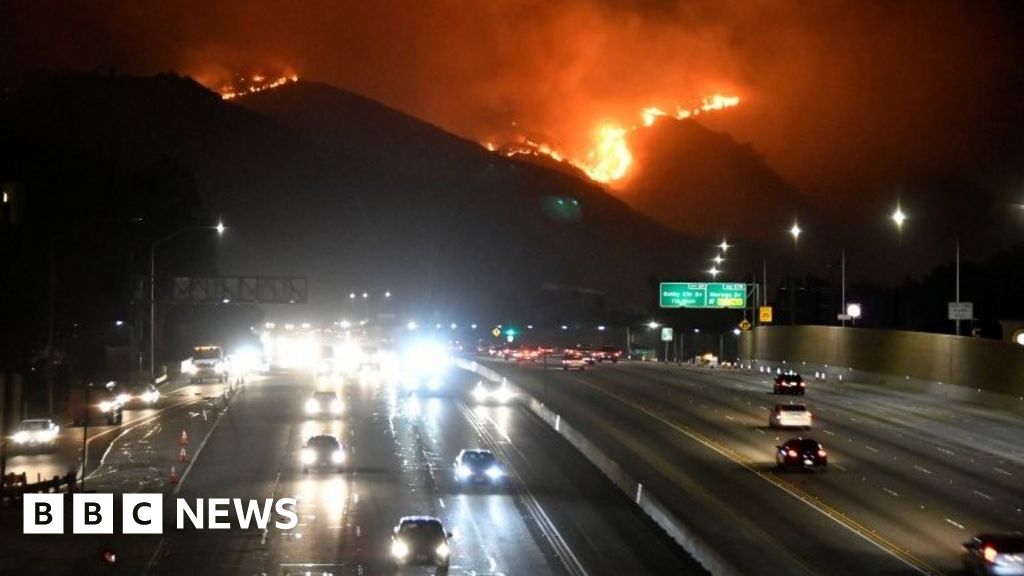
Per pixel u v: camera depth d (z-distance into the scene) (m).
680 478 50.31
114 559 35.12
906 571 32.94
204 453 58.41
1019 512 42.47
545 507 44.97
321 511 43.53
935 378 88.56
